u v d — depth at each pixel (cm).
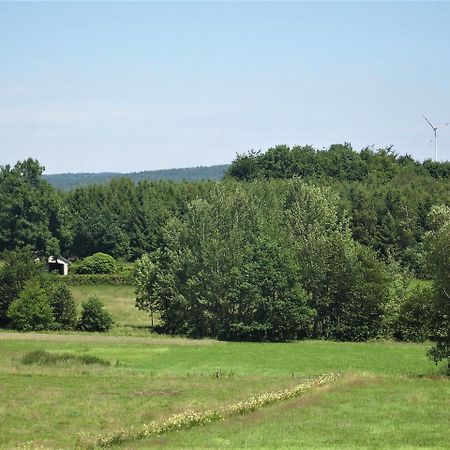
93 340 7406
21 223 13225
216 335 8244
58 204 13750
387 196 13488
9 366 5603
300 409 3988
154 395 4631
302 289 8181
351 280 8169
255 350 7131
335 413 3869
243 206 8894
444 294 5406
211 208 8788
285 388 4756
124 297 10725
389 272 8488
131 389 4834
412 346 7606
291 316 8044
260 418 3781
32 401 4412
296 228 9806
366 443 3195
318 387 4712
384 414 3838
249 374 5647
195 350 7012
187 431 3525
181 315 8381
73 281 11425
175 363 6222
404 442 3216
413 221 12900
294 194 10906
